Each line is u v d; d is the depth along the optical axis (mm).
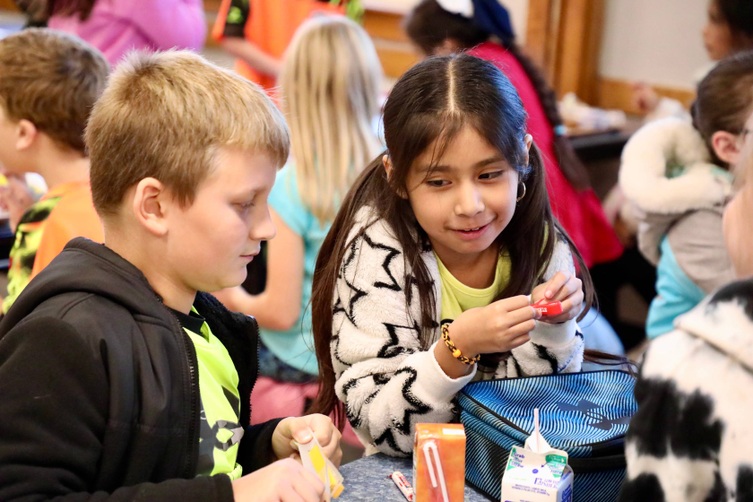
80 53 1902
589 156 3650
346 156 2287
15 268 1849
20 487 905
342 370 1354
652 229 2385
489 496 1189
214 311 1275
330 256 1440
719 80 2205
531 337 1367
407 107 1255
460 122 1218
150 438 994
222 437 1164
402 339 1322
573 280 1300
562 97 4398
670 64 4160
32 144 1884
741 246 991
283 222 2264
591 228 2898
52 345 948
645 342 3475
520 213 1402
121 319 1008
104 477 975
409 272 1344
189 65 1123
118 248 1105
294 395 2262
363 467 1248
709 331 897
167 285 1114
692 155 2354
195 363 1069
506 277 1428
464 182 1249
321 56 2299
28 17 3090
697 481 887
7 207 2348
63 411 933
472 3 2697
